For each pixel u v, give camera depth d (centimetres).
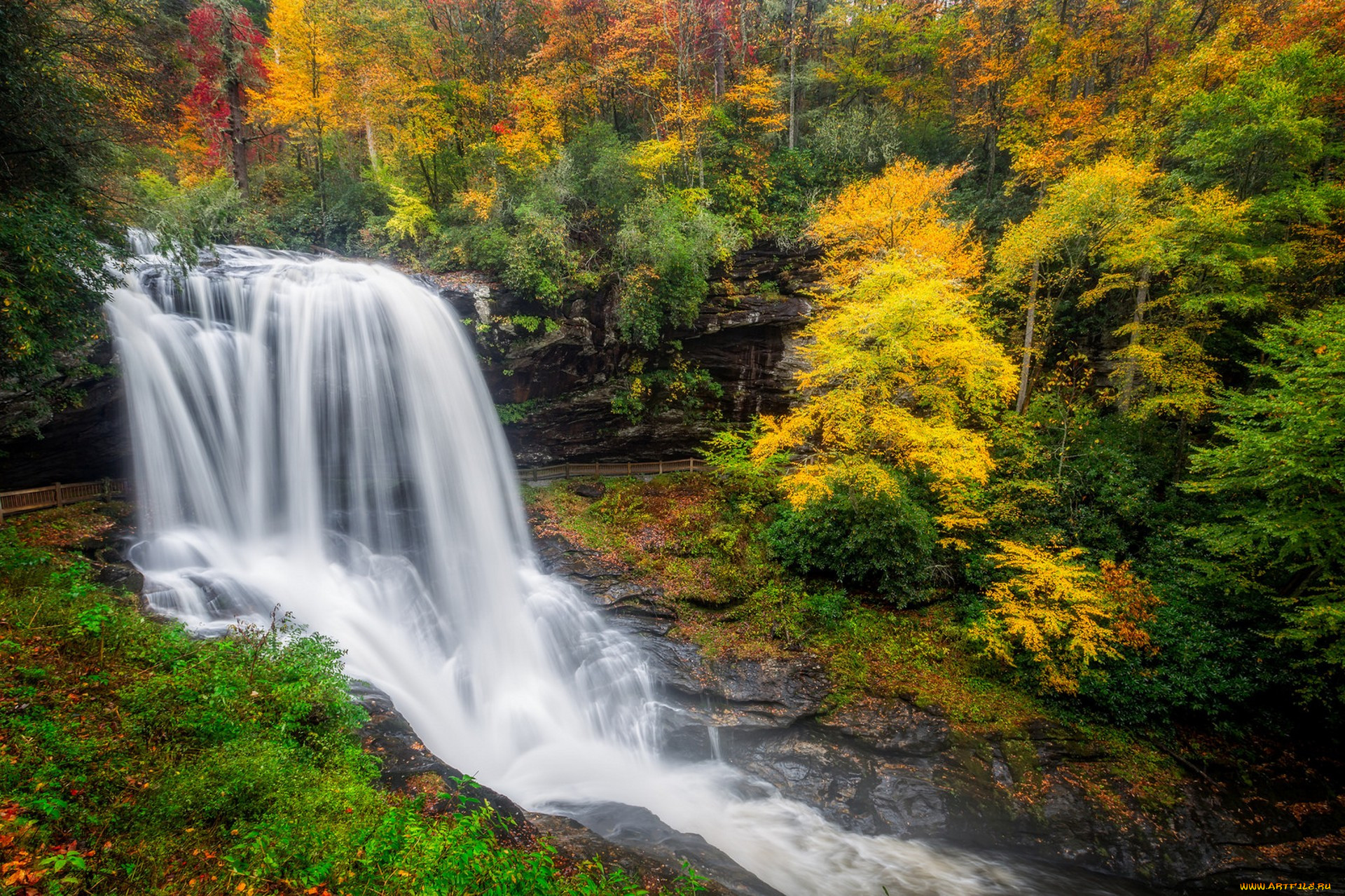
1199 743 1345
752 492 2092
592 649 1548
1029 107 2569
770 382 2552
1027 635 1407
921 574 1661
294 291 1712
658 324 2345
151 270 1515
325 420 1773
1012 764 1291
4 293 887
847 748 1336
